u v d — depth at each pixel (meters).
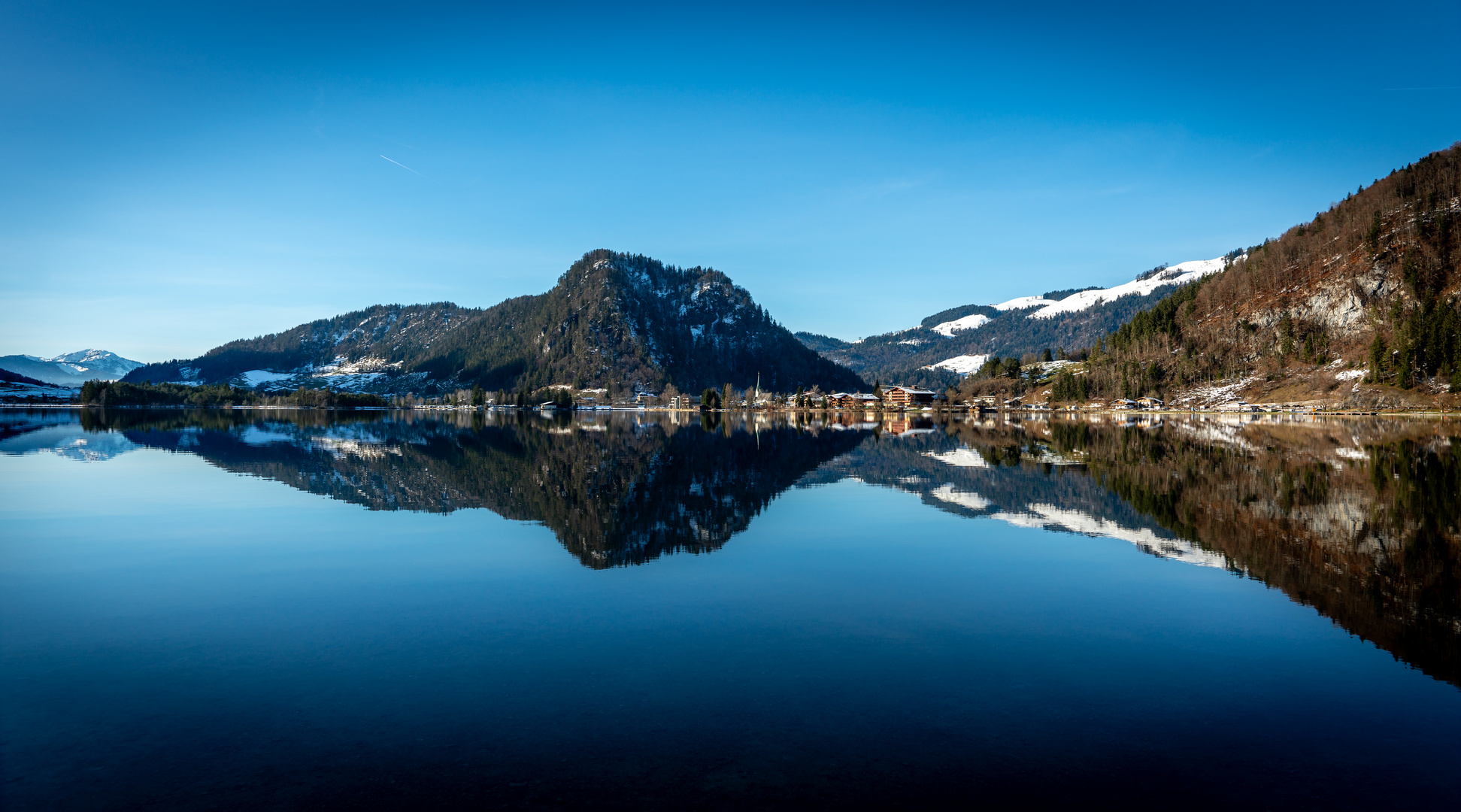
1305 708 9.52
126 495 27.75
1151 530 21.62
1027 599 14.34
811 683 10.17
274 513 24.23
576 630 12.39
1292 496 28.08
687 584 15.39
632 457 46.81
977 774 7.83
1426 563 17.36
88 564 16.92
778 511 25.23
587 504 26.70
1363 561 17.59
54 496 27.47
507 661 10.96
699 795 7.37
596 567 16.88
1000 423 106.56
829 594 14.65
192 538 19.92
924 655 11.30
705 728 8.84
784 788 7.51
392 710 9.27
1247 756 8.30
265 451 48.00
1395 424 90.56
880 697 9.76
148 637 11.94
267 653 11.24
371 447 52.69
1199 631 12.50
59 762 7.92
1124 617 13.23
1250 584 15.49
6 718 8.98
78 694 9.70
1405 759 8.22
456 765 7.95
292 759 8.06
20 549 18.48
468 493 29.30
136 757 8.05
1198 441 60.38
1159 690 10.03
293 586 15.12
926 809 7.15
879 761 8.09
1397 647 11.72
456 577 15.84
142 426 84.38
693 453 50.88
